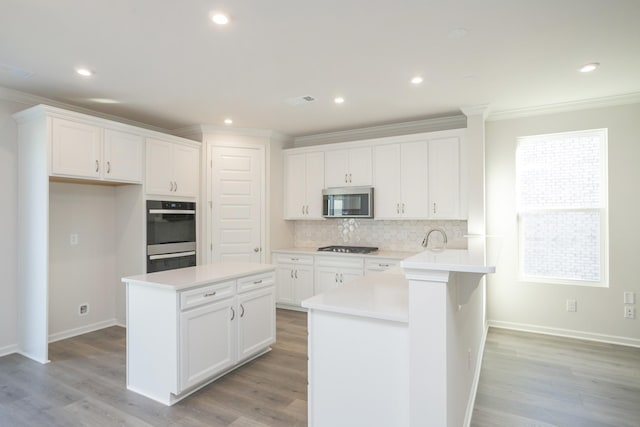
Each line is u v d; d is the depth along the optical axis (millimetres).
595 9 2061
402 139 4465
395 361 1789
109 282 4293
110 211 4305
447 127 4422
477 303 3084
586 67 2885
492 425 2285
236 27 2264
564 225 3986
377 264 4375
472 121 3932
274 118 4422
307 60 2756
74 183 3965
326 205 4934
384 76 3074
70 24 2219
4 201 3402
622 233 3668
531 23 2217
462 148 4125
